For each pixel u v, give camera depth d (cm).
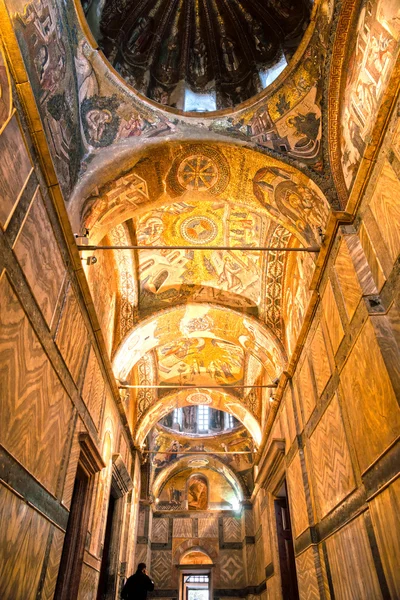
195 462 2264
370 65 541
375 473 480
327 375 675
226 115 761
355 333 543
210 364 1533
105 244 952
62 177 612
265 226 985
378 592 467
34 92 505
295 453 881
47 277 514
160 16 841
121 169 729
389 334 472
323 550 689
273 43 829
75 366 647
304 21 767
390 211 478
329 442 662
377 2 512
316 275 696
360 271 542
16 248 418
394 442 430
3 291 387
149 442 2125
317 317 737
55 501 548
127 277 1077
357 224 577
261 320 1101
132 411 1454
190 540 2152
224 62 891
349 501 567
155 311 1135
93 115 702
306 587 767
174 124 750
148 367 1485
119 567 1132
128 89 725
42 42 510
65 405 594
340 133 648
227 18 862
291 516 916
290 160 707
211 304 1138
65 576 674
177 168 789
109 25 771
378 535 468
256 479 1589
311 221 739
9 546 402
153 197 827
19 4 443
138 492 1517
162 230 1014
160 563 2102
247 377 1552
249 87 859
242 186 820
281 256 1033
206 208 970
